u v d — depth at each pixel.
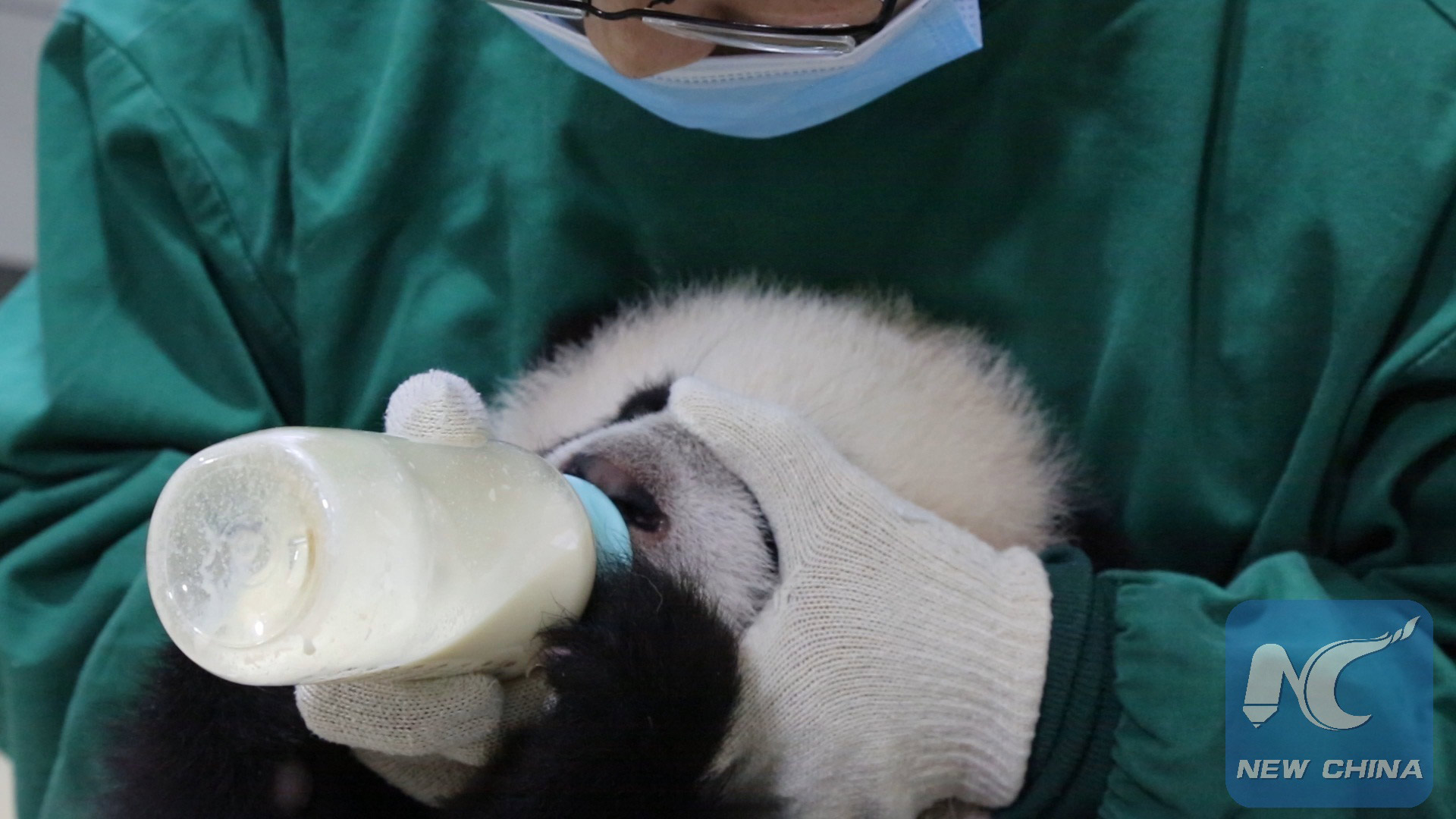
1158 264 0.88
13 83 1.66
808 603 0.77
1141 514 0.92
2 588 0.97
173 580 0.49
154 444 1.05
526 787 0.65
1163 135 0.88
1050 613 0.78
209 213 1.06
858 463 0.90
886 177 0.95
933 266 0.97
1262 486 0.90
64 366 1.02
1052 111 0.91
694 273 1.02
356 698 0.61
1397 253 0.80
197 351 1.07
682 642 0.69
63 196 1.06
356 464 0.52
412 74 1.03
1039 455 0.95
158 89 1.05
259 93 1.08
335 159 1.06
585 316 1.03
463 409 0.62
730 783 0.71
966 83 0.92
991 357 0.96
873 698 0.76
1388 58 0.82
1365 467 0.85
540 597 0.61
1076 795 0.77
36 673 0.95
